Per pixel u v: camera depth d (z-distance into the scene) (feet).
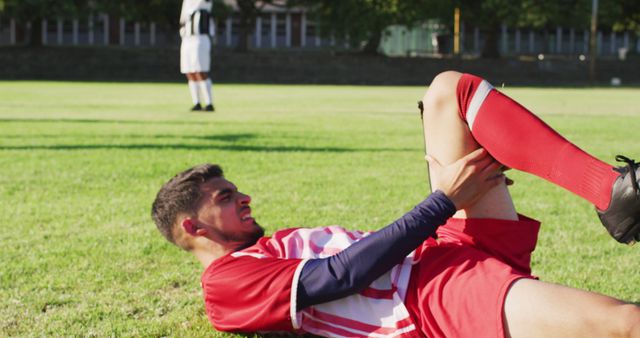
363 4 153.28
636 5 174.19
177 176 9.62
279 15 200.54
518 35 216.74
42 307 11.78
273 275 8.50
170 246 15.72
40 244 15.92
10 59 151.33
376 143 36.88
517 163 8.51
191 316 11.22
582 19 165.99
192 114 56.29
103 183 23.97
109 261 14.52
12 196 21.65
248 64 156.76
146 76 152.97
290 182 24.14
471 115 8.78
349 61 161.27
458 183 8.58
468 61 165.99
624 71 172.04
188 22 59.52
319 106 69.51
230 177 25.18
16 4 142.82
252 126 45.73
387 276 8.41
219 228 9.36
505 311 7.52
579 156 8.21
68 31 191.52
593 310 7.14
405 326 8.20
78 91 94.68
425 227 8.33
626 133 43.04
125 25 192.13
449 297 7.92
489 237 8.89
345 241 9.18
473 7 166.09
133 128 43.47
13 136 38.09
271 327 8.81
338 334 8.60
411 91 112.68
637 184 7.69
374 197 21.47
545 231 17.25
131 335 10.44
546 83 158.61
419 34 206.28
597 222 18.33
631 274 13.52
